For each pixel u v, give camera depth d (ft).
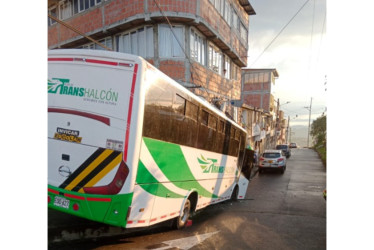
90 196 14.89
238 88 70.38
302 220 26.53
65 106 15.72
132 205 14.97
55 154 15.75
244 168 38.09
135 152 14.69
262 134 96.58
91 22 45.42
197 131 21.70
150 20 39.75
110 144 14.82
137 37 42.24
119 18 41.78
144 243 17.71
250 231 22.12
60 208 15.55
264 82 123.95
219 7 50.96
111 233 18.63
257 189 46.34
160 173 17.21
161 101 16.58
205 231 21.43
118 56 15.15
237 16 63.72
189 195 22.16
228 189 32.37
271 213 29.30
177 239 18.92
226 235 20.66
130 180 14.62
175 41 41.60
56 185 15.60
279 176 62.39
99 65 15.37
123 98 14.87
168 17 39.63
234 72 67.26
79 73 15.62
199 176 23.15
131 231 19.63
